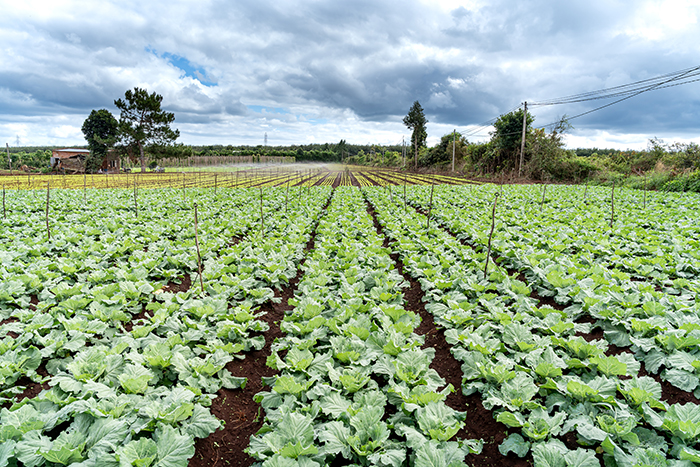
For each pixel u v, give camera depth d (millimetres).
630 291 7500
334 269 9242
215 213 18812
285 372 5188
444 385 5324
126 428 3885
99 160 66188
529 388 4551
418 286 9070
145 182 42594
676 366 4773
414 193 27391
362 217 16531
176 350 5500
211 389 5008
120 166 79250
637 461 3482
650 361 5133
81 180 43906
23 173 55312
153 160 77375
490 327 6086
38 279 7688
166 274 8984
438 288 7844
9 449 3367
